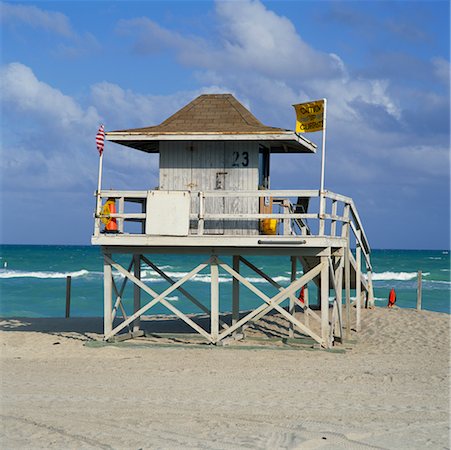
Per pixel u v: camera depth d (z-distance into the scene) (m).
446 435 11.34
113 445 10.63
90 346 19.89
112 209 19.08
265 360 17.89
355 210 22.08
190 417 12.27
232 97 20.72
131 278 19.88
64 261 94.31
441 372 16.88
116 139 19.20
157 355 18.55
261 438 10.97
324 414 12.59
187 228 18.59
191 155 19.67
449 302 45.94
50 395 13.97
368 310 27.98
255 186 19.41
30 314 38.88
